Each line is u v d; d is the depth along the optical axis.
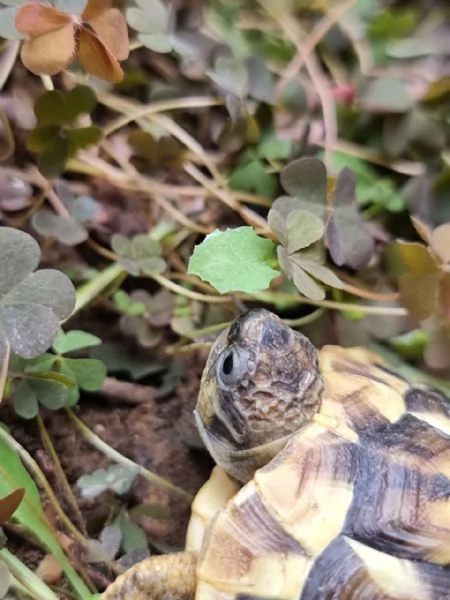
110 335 0.12
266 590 0.07
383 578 0.07
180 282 0.12
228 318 0.12
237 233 0.10
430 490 0.08
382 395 0.09
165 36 0.12
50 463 0.10
